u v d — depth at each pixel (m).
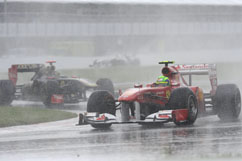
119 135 33.00
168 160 22.73
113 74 112.88
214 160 22.12
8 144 30.30
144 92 36.31
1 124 41.59
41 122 44.34
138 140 30.06
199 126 36.75
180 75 42.94
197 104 38.38
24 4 131.00
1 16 129.50
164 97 37.88
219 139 29.44
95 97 37.66
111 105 38.12
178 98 36.38
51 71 67.44
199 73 44.09
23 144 30.12
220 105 40.62
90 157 24.61
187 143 28.08
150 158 23.52
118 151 26.12
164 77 38.91
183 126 37.12
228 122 39.31
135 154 24.91
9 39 130.62
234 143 27.67
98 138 31.83
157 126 38.00
